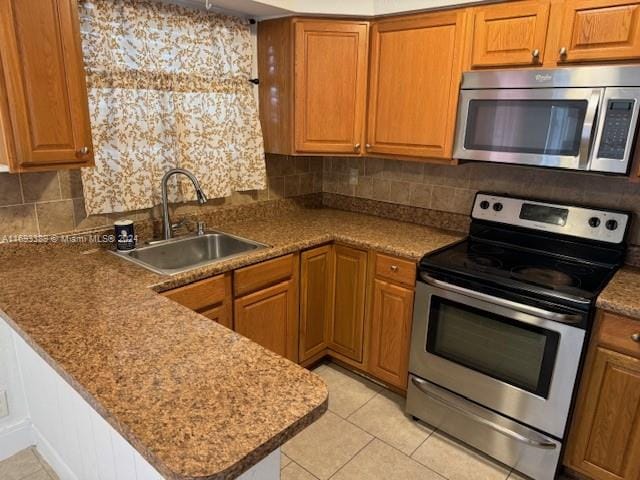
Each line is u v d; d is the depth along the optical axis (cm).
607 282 187
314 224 275
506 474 200
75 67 163
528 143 195
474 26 205
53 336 122
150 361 110
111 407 92
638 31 165
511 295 185
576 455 187
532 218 228
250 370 107
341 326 267
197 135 235
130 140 209
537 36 188
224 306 208
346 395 254
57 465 184
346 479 194
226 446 82
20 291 154
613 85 168
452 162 227
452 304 206
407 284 228
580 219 213
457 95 215
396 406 245
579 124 179
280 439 86
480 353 202
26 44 150
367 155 262
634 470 174
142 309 141
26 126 154
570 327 172
